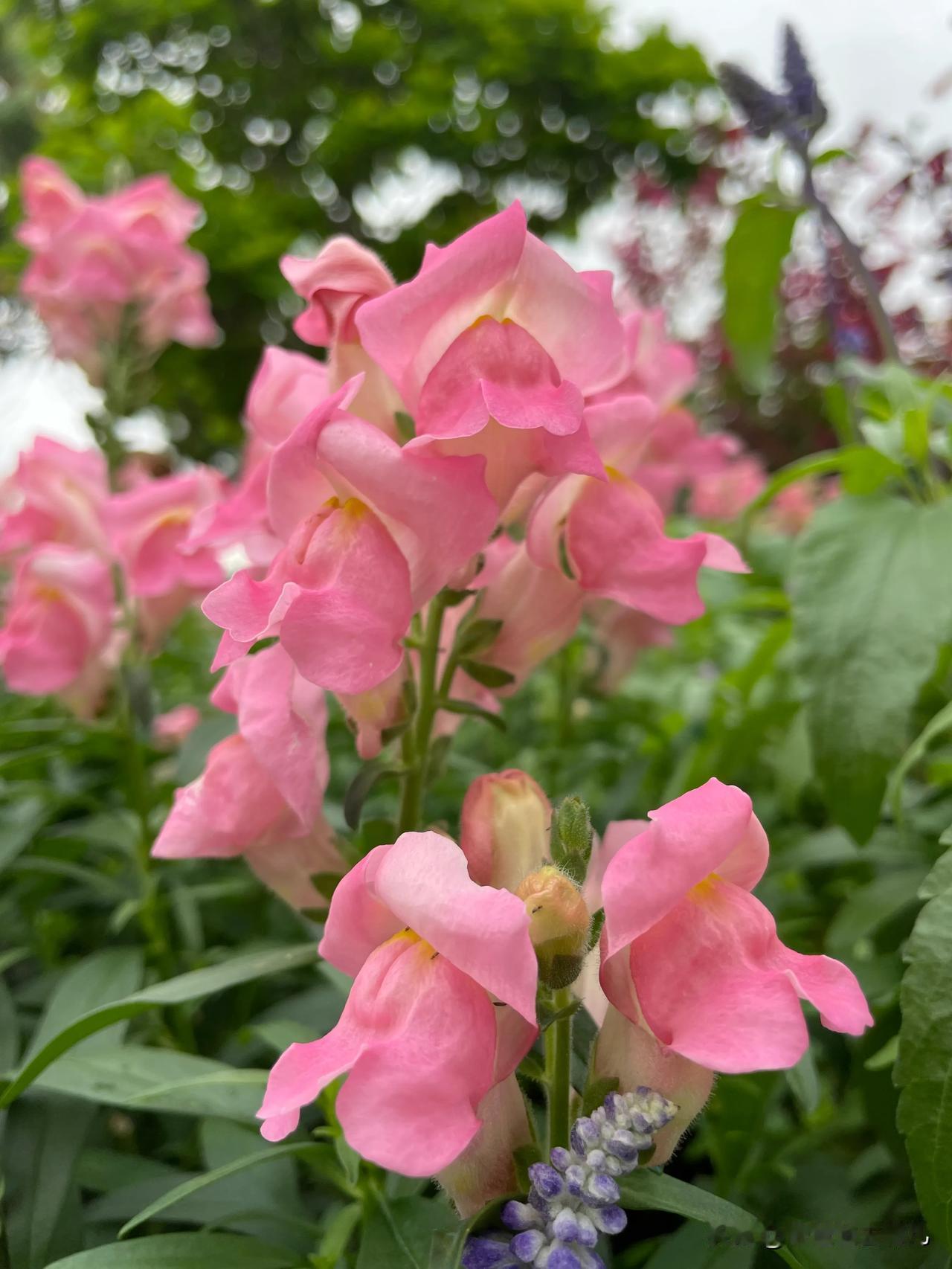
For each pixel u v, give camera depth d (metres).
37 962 0.27
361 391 0.16
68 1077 0.16
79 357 0.37
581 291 0.14
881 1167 0.18
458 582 0.17
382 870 0.11
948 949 0.13
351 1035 0.11
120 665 0.28
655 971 0.11
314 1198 0.18
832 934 0.21
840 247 0.26
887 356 0.28
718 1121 0.18
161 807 0.30
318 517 0.14
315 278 0.16
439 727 0.19
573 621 0.18
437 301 0.14
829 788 0.19
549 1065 0.12
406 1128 0.10
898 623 0.19
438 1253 0.11
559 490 0.17
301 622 0.13
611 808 0.27
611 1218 0.11
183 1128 0.20
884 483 0.24
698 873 0.11
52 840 0.27
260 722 0.15
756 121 0.26
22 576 0.27
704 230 0.61
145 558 0.28
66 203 0.37
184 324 0.38
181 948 0.27
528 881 0.11
